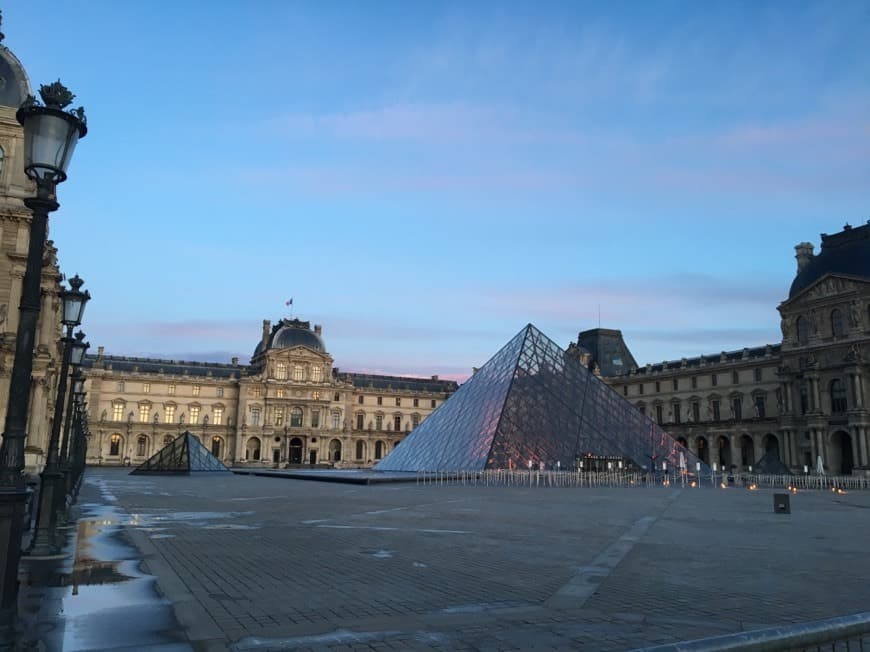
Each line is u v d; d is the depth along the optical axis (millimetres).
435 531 25234
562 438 75250
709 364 141125
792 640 5910
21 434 10141
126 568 16391
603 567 17719
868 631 6480
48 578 15094
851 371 107438
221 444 179000
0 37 62594
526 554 19828
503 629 11352
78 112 11273
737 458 131625
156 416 173250
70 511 30578
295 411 183375
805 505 44750
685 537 24578
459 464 72688
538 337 87312
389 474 77750
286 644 10312
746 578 16422
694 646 5484
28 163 10844
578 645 10438
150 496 43781
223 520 28344
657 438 81625
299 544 21203
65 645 10023
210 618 11797
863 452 104438
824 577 16672
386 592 14188
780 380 120688
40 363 63938
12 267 60062
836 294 112625
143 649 9906
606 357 174375
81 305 21000
